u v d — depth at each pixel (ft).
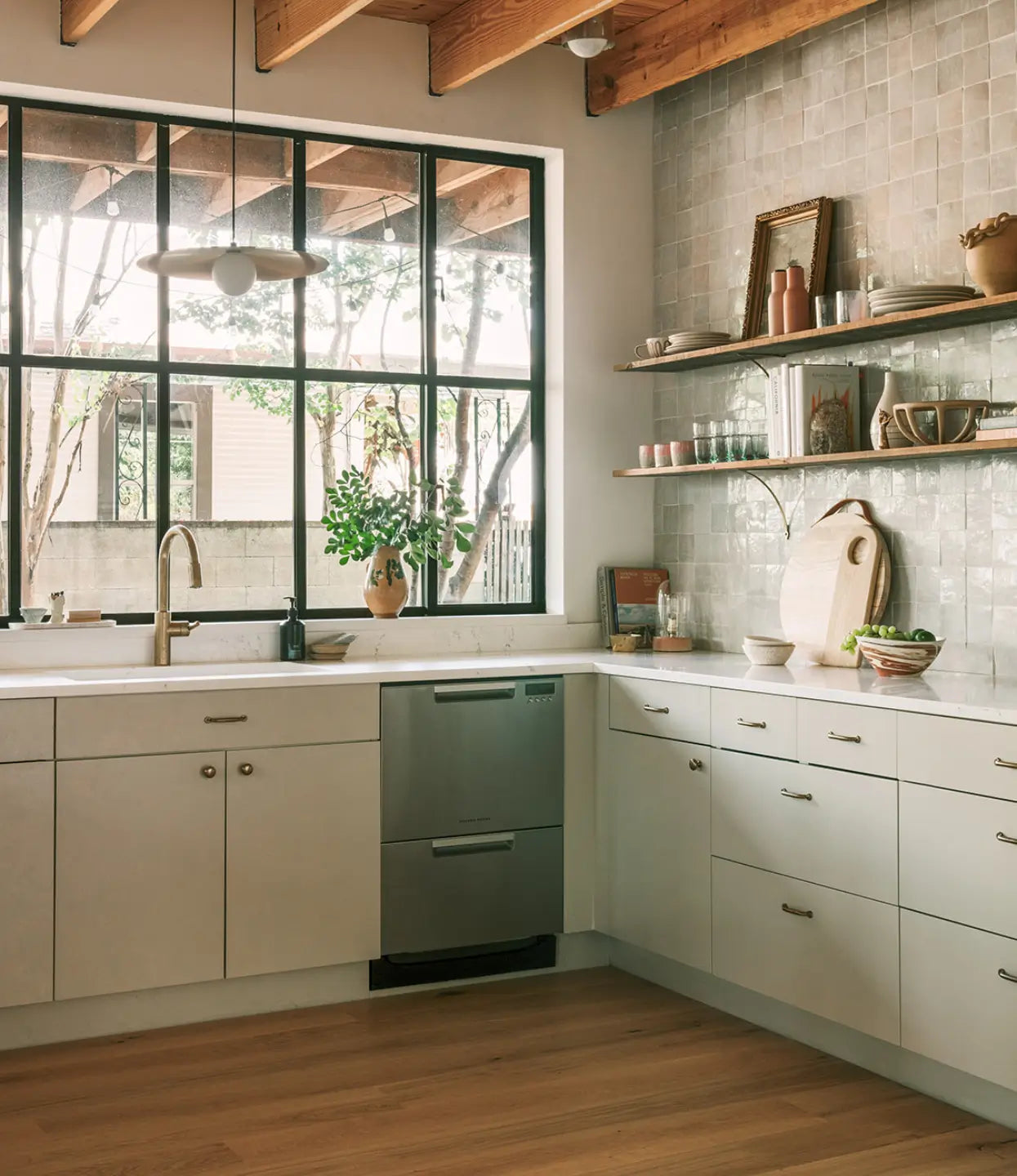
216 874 12.32
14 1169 9.41
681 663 13.80
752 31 13.53
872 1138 9.91
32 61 13.34
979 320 12.07
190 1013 12.50
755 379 14.93
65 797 11.73
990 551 12.19
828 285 13.92
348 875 12.88
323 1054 11.67
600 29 13.57
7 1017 11.81
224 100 14.16
